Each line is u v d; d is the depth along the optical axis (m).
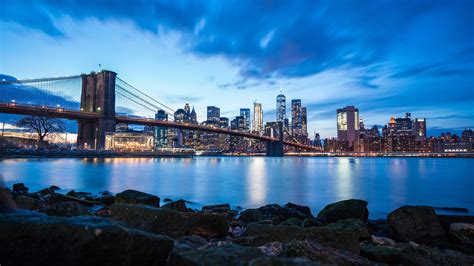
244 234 8.38
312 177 45.03
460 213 17.48
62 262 2.55
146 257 3.34
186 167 69.25
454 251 7.92
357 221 9.84
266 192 26.77
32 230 2.59
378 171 64.44
